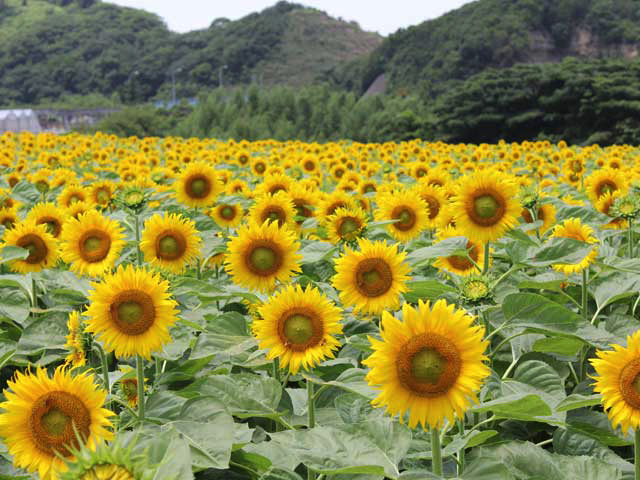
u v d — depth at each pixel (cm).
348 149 2416
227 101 7000
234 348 379
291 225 628
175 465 215
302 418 357
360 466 258
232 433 298
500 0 16025
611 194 705
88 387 248
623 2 16662
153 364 439
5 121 7462
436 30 15700
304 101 6662
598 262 458
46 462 241
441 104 6178
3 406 243
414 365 253
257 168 1359
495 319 439
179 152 2031
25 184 1019
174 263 501
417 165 1350
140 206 620
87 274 517
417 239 646
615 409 269
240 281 421
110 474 162
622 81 5606
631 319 430
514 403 296
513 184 471
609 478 293
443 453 296
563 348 390
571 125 5741
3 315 500
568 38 16162
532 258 457
